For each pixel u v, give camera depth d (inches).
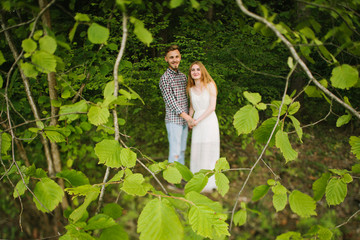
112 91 36.0
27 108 63.7
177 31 188.9
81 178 49.8
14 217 84.2
